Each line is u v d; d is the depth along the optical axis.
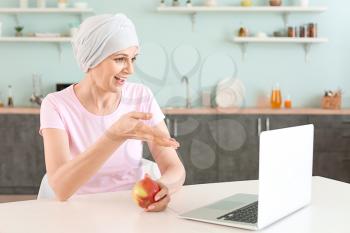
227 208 1.56
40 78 5.23
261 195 1.37
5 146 4.81
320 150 4.82
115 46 1.72
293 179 1.54
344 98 5.28
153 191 1.54
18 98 5.28
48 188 1.95
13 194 4.85
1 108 4.86
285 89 5.26
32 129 4.79
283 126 4.79
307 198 1.64
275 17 5.21
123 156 1.98
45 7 5.12
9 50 5.25
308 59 5.24
